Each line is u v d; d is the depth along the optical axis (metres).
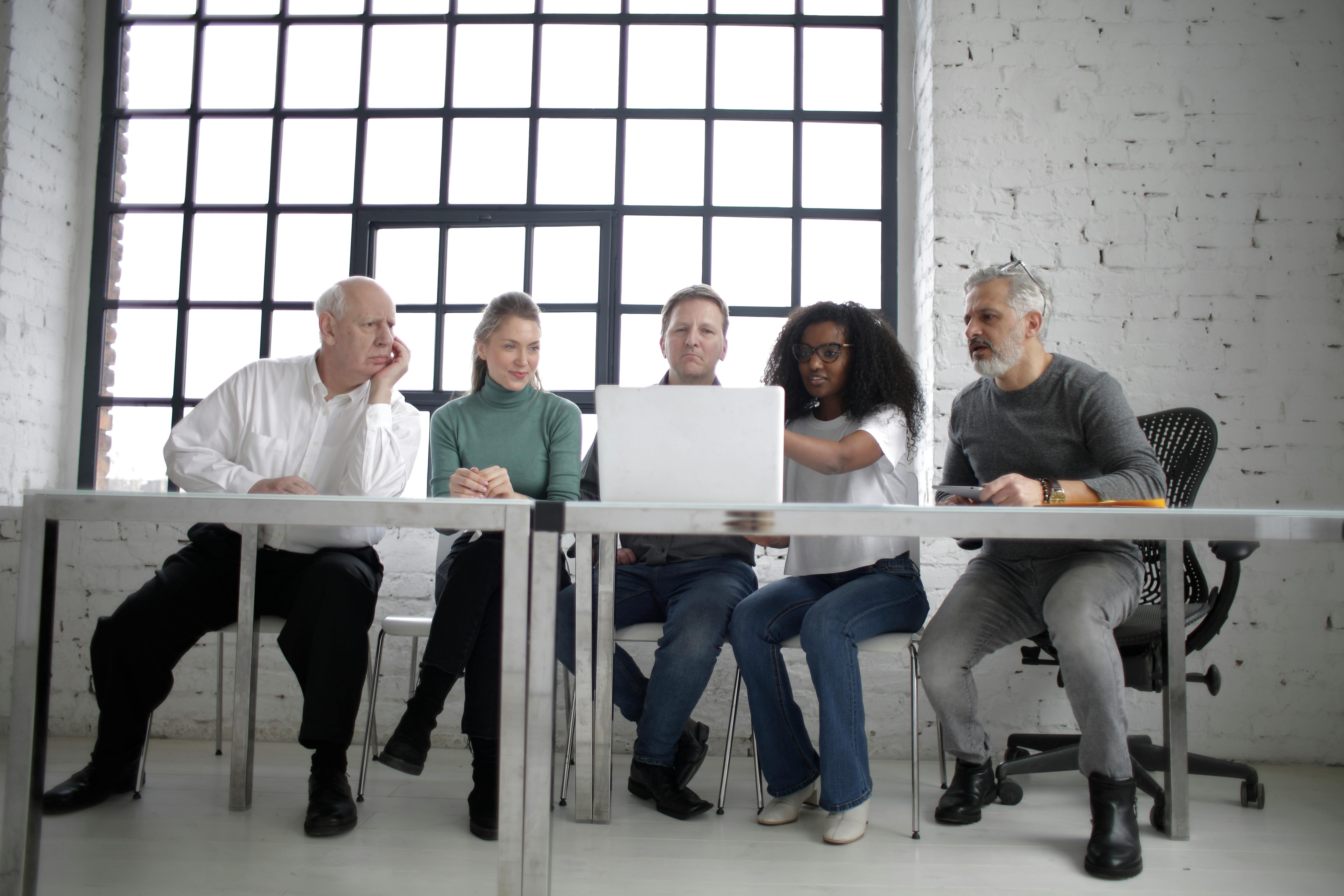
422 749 1.96
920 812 2.25
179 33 3.41
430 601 3.02
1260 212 2.92
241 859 1.81
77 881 1.67
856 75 3.34
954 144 2.99
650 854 1.90
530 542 1.39
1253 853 1.94
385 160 3.36
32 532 1.41
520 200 3.34
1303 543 2.83
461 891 1.66
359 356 2.32
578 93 3.36
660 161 3.34
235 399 2.38
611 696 2.12
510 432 2.43
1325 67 2.94
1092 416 2.21
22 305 3.14
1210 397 2.89
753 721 2.17
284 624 2.18
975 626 2.14
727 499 1.58
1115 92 2.97
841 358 2.29
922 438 3.04
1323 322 2.89
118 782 2.18
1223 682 2.83
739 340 3.29
